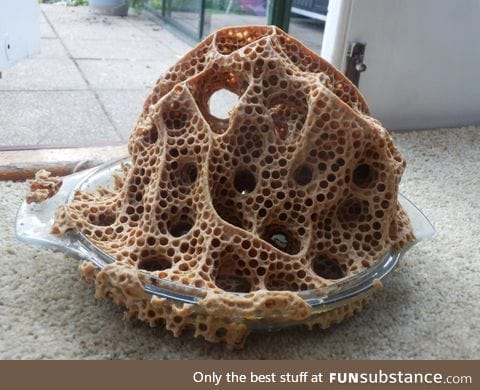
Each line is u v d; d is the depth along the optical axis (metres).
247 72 0.25
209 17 0.75
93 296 0.27
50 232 0.26
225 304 0.22
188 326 0.24
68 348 0.24
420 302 0.29
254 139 0.25
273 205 0.25
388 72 0.53
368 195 0.26
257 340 0.25
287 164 0.25
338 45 0.50
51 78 0.61
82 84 0.60
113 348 0.24
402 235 0.27
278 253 0.24
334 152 0.24
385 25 0.51
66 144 0.45
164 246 0.24
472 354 0.26
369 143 0.25
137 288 0.22
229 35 0.27
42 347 0.24
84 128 0.49
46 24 0.83
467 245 0.36
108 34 0.82
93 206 0.27
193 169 0.26
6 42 0.50
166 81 0.27
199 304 0.22
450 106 0.58
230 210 0.26
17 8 0.51
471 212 0.41
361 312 0.28
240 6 0.70
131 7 0.97
